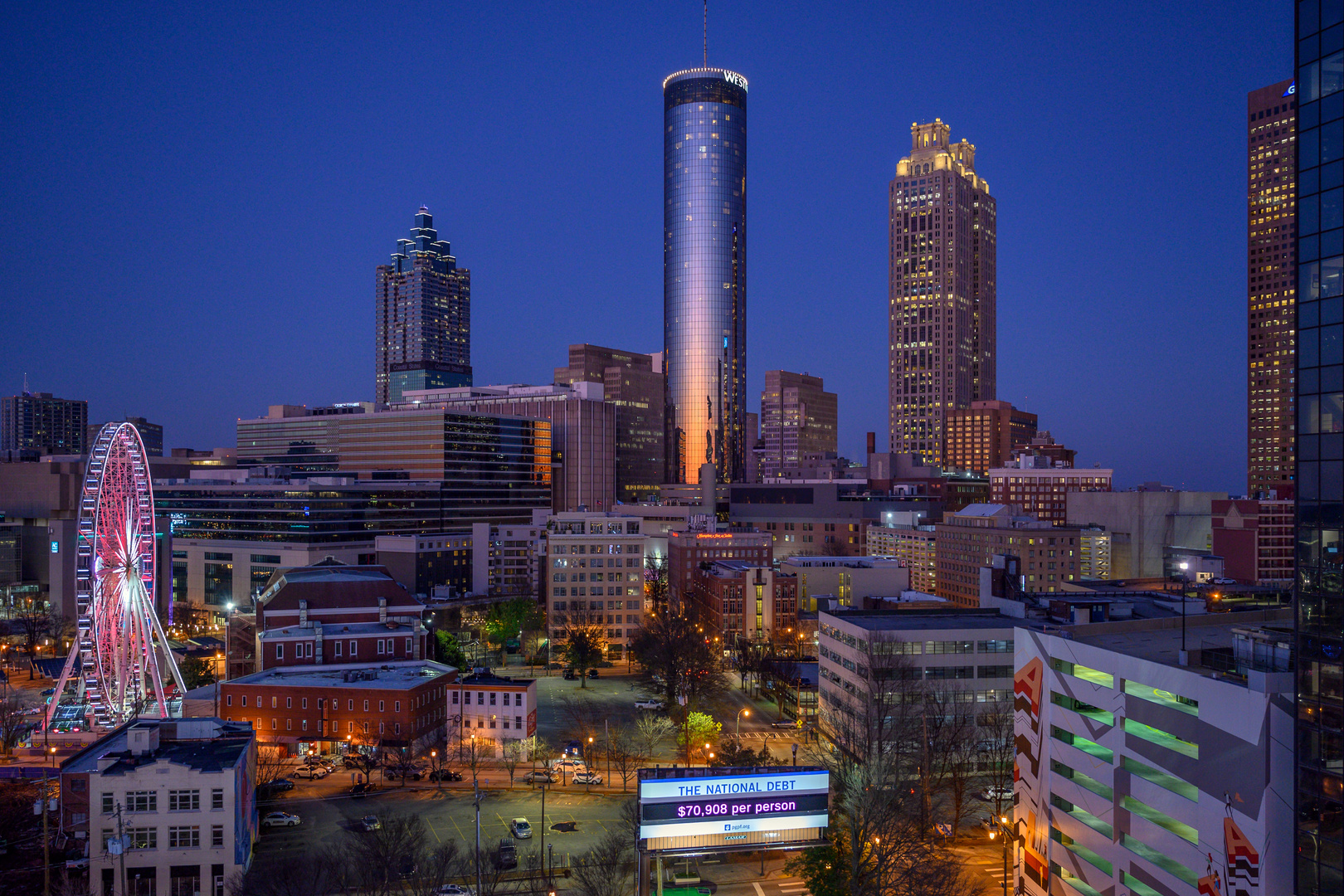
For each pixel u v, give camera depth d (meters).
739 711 169.00
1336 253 56.34
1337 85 56.62
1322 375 56.97
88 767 99.12
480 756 139.88
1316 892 55.47
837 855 81.62
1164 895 69.38
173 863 90.31
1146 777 72.31
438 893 85.56
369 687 139.75
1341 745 54.06
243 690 143.00
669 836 79.25
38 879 92.50
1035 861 86.81
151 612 154.12
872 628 129.25
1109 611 128.88
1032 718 88.81
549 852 98.31
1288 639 65.06
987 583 154.12
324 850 99.81
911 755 111.31
